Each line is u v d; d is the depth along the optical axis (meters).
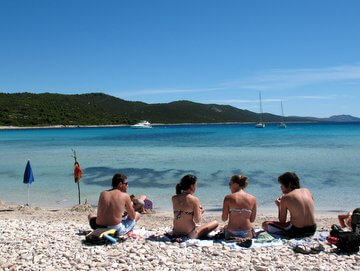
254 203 8.16
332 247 7.33
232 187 8.39
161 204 15.12
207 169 24.30
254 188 17.70
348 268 6.15
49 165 28.34
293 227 8.30
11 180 21.88
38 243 7.90
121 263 6.57
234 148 40.78
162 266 6.37
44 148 47.12
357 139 53.94
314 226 8.27
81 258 6.79
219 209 14.00
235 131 107.38
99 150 42.28
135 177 21.83
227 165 25.98
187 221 8.15
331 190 16.91
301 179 19.72
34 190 18.55
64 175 23.19
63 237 8.48
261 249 7.32
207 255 6.98
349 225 8.86
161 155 34.41
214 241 8.12
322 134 73.88
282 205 8.39
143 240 8.02
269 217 12.44
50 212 13.57
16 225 10.16
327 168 23.50
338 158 28.66
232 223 8.15
